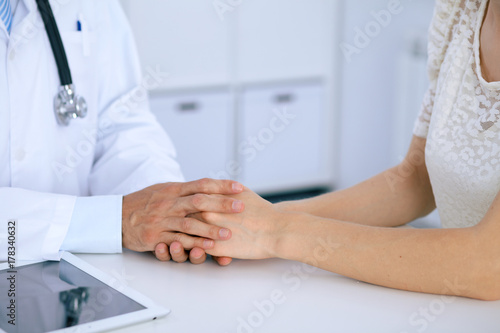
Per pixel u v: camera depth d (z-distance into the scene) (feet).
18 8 4.21
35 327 2.58
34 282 3.05
